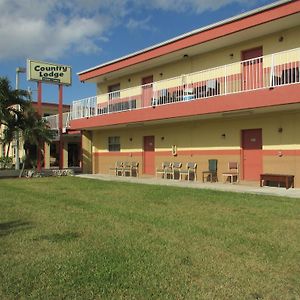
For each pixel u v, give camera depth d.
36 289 5.23
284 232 8.27
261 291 5.15
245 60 17.86
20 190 17.00
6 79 24.59
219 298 4.94
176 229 8.66
